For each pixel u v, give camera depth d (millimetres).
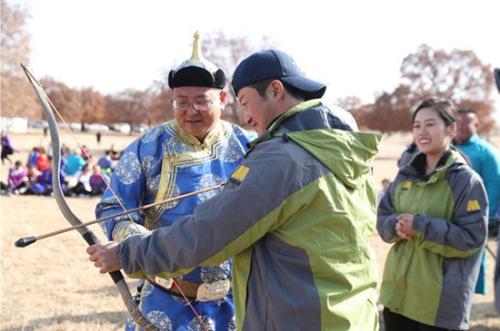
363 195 2021
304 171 1845
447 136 3516
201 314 2641
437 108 3492
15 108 36438
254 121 2062
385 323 3732
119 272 2406
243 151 2877
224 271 2670
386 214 3756
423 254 3445
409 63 51719
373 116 54094
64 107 54906
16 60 35312
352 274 1906
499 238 3646
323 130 1898
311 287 1850
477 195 3385
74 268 6938
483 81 50438
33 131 49000
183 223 1923
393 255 3623
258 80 1997
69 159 16094
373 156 1982
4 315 5070
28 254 7559
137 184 2707
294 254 1867
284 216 1852
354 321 1888
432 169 3582
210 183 2738
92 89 58531
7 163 23359
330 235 1875
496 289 3650
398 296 3564
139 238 2055
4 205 12781
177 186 2705
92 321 5070
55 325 4895
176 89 2695
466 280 3398
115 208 2637
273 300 1867
